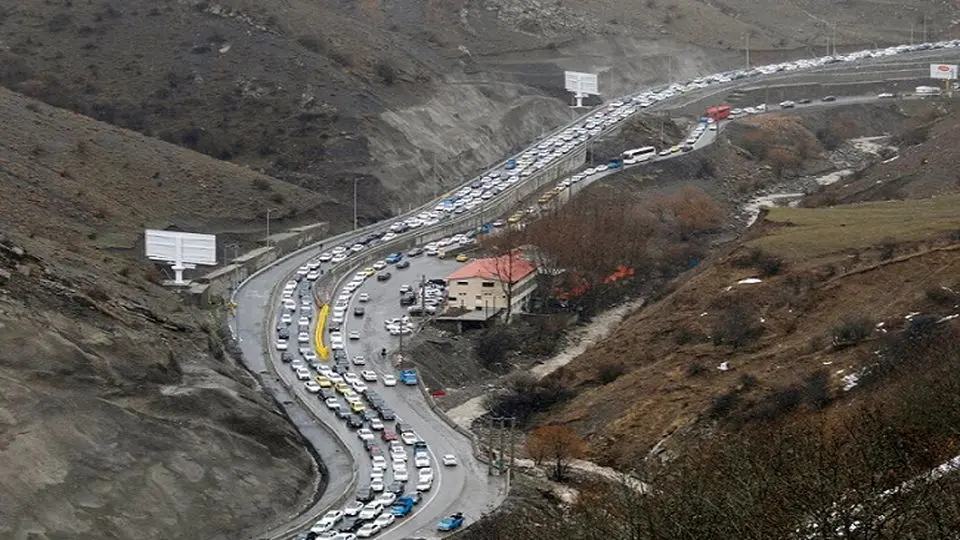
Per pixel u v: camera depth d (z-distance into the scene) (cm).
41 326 16888
